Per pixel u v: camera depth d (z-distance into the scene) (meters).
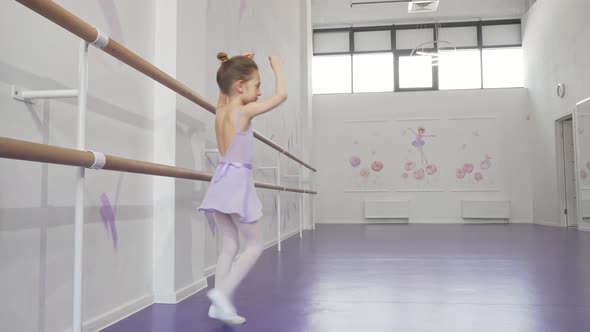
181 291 2.00
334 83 9.43
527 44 8.70
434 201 8.84
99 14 1.61
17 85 1.21
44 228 1.30
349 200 9.02
